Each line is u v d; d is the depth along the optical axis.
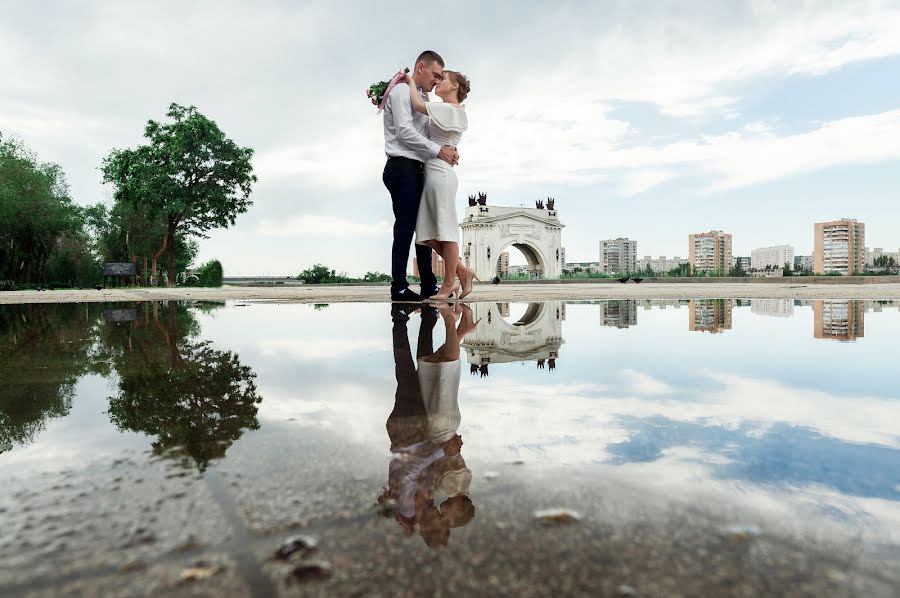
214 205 35.59
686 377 1.43
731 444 0.80
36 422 0.92
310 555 0.47
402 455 0.74
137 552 0.47
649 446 0.79
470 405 1.08
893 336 2.49
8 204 33.88
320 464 0.70
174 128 34.84
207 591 0.41
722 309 4.66
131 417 0.96
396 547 0.48
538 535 0.50
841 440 0.82
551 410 1.04
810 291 9.29
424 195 5.06
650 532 0.51
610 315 4.11
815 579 0.42
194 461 0.72
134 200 34.88
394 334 2.70
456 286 6.26
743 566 0.44
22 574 0.43
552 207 57.03
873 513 0.55
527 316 4.05
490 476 0.66
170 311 4.88
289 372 1.52
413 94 4.79
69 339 2.47
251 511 0.55
